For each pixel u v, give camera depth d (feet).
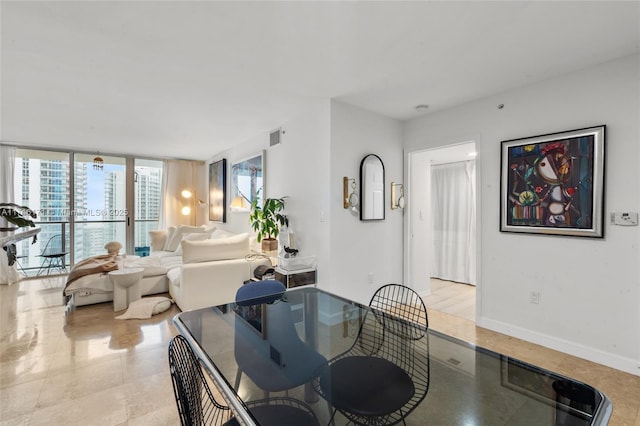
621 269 7.65
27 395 6.56
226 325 6.12
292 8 5.85
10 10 5.83
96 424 5.73
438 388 4.23
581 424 3.48
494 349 8.84
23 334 9.68
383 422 3.55
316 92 10.02
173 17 6.11
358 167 11.50
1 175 16.61
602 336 7.95
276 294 8.14
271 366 4.65
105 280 12.70
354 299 11.39
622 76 7.64
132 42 7.04
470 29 6.52
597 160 7.93
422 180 13.97
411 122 12.84
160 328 10.19
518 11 5.92
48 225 18.28
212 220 21.35
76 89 9.68
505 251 9.83
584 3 5.67
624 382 7.13
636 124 7.43
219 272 11.62
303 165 12.01
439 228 17.87
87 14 6.00
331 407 3.76
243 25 6.39
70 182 18.78
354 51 7.43
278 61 7.95
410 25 6.40
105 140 16.55
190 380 3.97
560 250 8.67
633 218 7.44
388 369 4.67
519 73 8.59
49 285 15.60
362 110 11.55
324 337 5.71
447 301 13.55
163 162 21.93
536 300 9.16
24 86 9.44
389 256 12.63
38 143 17.07
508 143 9.69
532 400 3.98
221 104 11.10
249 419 3.40
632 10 5.85
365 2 5.66
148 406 6.24
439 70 8.46
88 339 9.31
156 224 22.04
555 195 8.69
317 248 11.27
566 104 8.56
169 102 10.88
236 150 17.88
